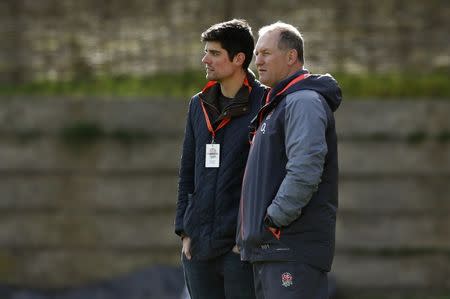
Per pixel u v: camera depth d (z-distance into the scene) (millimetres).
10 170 36531
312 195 16141
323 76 16500
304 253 16125
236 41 17734
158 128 36531
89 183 36406
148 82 38125
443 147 35969
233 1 40969
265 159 16391
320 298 16359
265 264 16422
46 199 36438
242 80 18016
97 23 42281
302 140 15711
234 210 17750
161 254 36219
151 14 42594
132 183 36406
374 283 35688
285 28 16766
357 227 35844
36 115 36594
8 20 41406
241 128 17812
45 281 36125
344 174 35969
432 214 35906
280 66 16688
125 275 35594
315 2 41844
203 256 17859
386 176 35969
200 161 18062
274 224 15945
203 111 18203
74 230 36312
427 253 35750
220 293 18250
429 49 39781
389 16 41188
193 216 17969
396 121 36031
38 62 39562
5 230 36344
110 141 36469
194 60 39438
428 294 35562
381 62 38938
